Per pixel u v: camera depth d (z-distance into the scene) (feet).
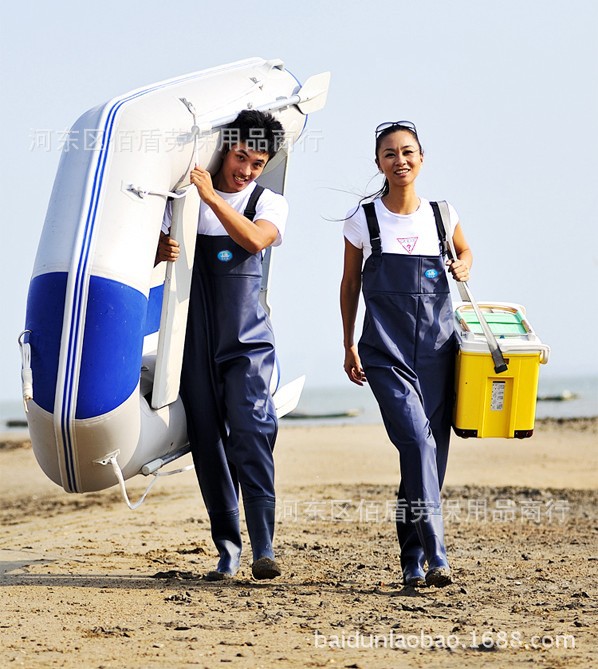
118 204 23.04
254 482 24.53
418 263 24.39
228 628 20.77
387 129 24.59
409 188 24.50
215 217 24.79
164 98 24.93
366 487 52.16
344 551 31.71
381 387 24.27
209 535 35.06
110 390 22.85
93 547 32.14
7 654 18.85
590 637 20.22
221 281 24.70
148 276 23.45
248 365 24.68
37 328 22.70
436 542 23.81
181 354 24.77
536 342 24.66
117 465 23.85
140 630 20.62
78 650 19.15
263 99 27.22
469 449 73.15
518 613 22.27
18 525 41.65
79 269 22.40
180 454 26.04
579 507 45.52
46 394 22.67
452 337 24.89
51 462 23.71
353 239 24.82
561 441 77.41
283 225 24.93
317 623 21.21
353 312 25.54
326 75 29.12
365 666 18.20
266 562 24.14
